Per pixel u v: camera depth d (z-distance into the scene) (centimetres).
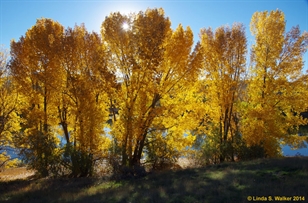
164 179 1128
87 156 1417
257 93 1597
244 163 1316
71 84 1416
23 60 1470
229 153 1609
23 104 1581
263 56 1559
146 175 1311
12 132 1689
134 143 1444
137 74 1349
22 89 1424
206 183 935
